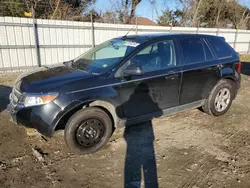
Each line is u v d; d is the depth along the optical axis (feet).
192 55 12.89
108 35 36.86
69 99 9.22
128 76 10.53
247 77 29.37
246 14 84.43
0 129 12.19
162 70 11.53
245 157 10.23
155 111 11.81
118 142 11.28
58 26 31.60
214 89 13.91
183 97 12.72
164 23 71.36
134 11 58.39
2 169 8.92
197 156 10.22
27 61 30.50
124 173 8.95
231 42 57.62
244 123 13.93
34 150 10.30
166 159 9.95
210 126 13.38
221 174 9.00
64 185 8.21
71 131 9.58
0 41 27.86
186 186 8.30
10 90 20.98
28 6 42.68
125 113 10.80
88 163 9.55
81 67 11.53
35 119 9.12
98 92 9.77
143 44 11.27
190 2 74.23
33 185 8.14
